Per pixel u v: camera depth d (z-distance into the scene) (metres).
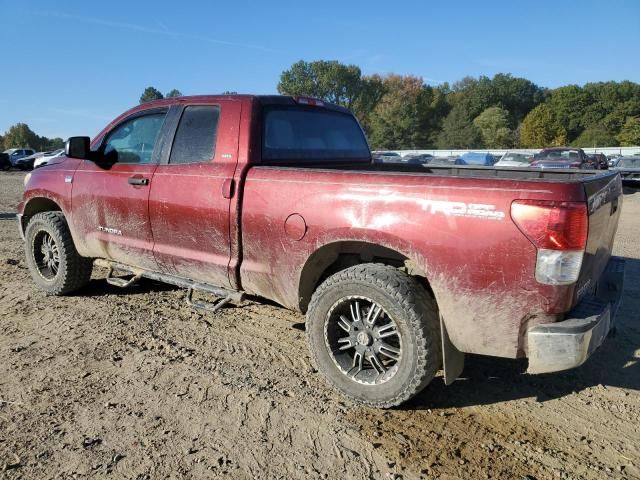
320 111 4.57
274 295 3.70
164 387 3.49
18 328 4.51
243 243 3.76
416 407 3.29
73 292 5.46
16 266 6.60
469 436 2.98
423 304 3.03
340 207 3.24
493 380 3.66
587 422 3.13
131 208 4.45
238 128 3.88
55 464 2.71
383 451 2.83
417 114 91.19
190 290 4.31
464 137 82.31
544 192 2.65
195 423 3.08
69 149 4.59
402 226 3.02
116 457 2.75
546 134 82.19
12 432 2.98
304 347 4.16
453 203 2.87
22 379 3.59
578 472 2.67
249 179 3.70
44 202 5.57
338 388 3.32
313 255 3.41
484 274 2.80
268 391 3.45
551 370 2.73
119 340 4.25
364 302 3.24
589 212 2.70
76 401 3.31
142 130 4.55
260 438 2.94
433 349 3.02
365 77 100.19
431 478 2.62
